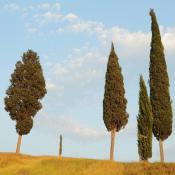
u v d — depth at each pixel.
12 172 53.56
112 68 68.19
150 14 71.12
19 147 68.50
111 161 54.12
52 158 57.19
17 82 72.62
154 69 66.88
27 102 71.38
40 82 73.31
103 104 67.50
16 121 71.06
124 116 66.69
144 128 63.03
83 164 53.25
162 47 68.50
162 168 47.97
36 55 74.62
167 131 63.59
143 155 61.56
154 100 65.06
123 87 67.94
